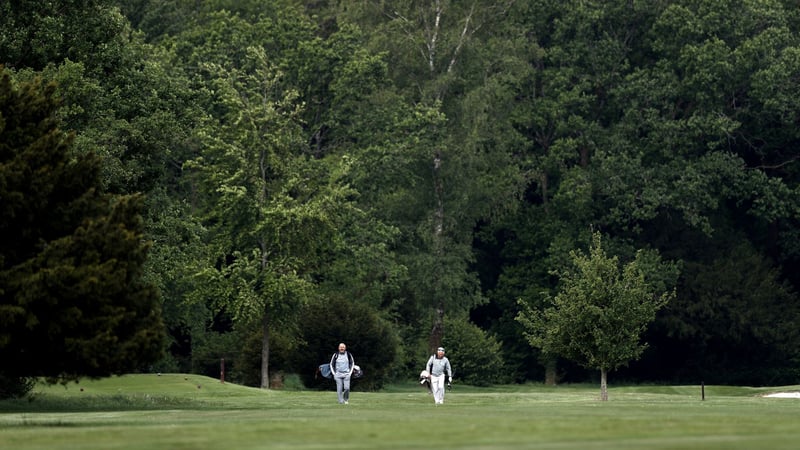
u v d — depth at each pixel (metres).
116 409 90.00
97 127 107.62
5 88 63.72
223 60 185.00
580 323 109.56
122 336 61.19
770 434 41.50
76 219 62.88
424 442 38.03
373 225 180.62
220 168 148.00
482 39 197.12
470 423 48.44
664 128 197.12
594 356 110.12
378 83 191.88
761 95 196.50
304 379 155.12
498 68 193.25
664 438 39.34
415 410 75.38
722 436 40.41
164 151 118.44
